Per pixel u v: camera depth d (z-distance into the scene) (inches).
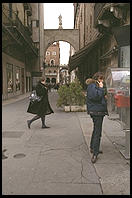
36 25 1651.1
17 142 246.7
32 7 1641.2
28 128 319.3
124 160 191.8
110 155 203.6
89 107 194.4
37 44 1653.5
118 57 479.8
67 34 1733.5
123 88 198.4
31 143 242.8
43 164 183.6
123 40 454.6
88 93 195.6
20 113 474.0
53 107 577.6
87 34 1112.2
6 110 526.3
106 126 317.7
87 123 350.0
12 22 833.5
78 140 253.4
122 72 223.9
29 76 1544.0
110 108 221.9
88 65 1069.8
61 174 164.6
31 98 310.8
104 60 713.0
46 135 277.1
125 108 198.5
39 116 315.6
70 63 888.9
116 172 167.8
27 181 153.8
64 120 378.9
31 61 1630.2
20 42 971.3
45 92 314.5
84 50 802.2
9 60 944.3
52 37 1723.7
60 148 225.1
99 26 607.8
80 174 164.4
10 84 970.1
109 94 221.3
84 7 1243.8
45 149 222.2
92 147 207.0
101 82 199.6
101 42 743.7
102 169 173.2
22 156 202.5
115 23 539.5
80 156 202.1
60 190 141.5
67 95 486.9
